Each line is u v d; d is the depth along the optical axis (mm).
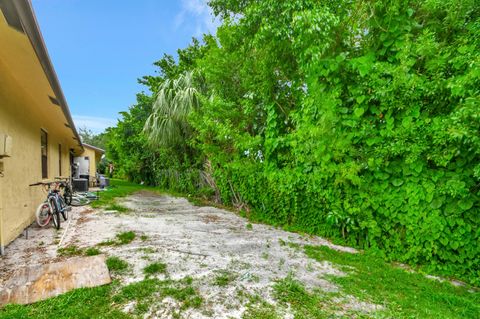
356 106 3439
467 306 2135
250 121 6062
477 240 2672
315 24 3254
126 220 5227
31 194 4922
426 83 2877
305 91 4629
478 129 2402
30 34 2168
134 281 2467
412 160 2953
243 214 5945
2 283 2379
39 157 5672
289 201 4730
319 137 3707
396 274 2770
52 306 1994
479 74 2408
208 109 6418
